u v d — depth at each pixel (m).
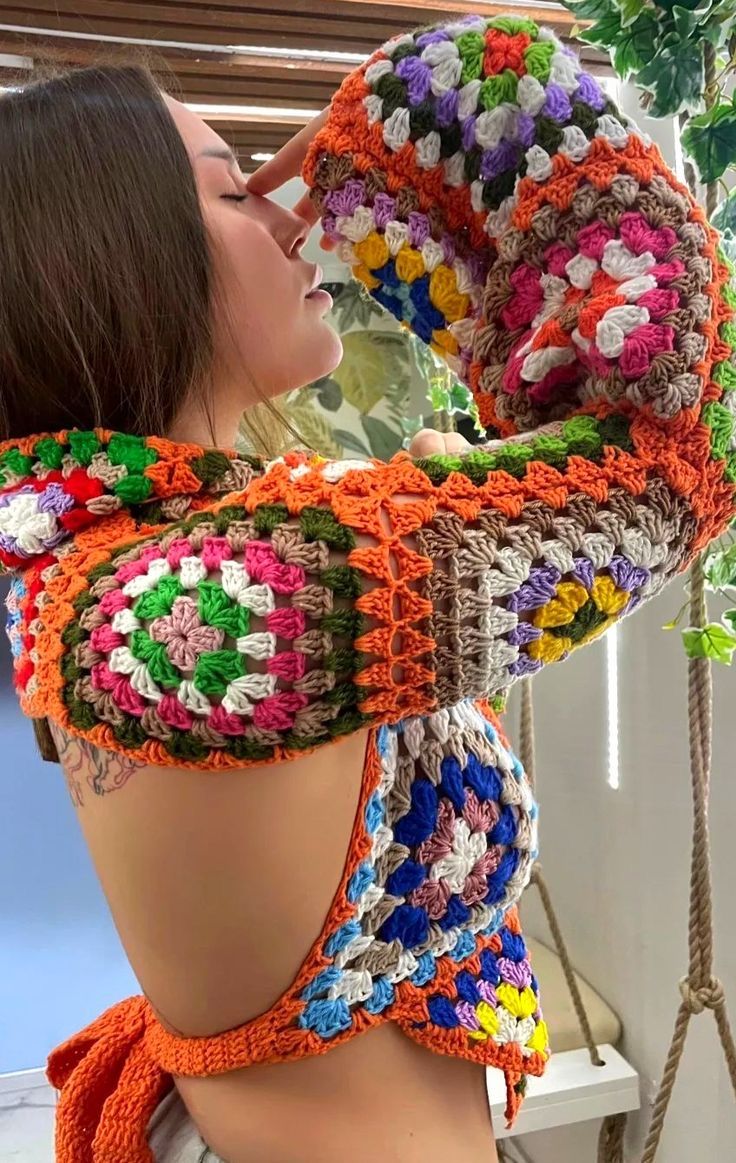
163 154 0.51
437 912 0.52
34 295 0.50
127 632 0.39
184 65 0.94
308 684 0.38
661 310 0.45
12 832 1.93
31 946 1.79
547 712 1.45
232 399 0.59
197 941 0.46
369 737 0.47
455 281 0.57
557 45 0.51
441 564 0.40
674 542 0.46
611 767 1.29
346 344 1.48
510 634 0.42
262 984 0.47
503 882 0.55
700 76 0.72
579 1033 1.24
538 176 0.50
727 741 1.00
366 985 0.49
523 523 0.42
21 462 0.50
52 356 0.50
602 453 0.45
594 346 0.46
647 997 1.21
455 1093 0.54
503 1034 0.55
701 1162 1.10
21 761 1.96
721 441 0.46
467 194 0.55
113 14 0.84
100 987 1.75
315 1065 0.49
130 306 0.50
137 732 0.39
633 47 0.74
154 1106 0.57
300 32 0.89
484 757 0.54
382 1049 0.51
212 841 0.43
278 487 0.41
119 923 0.50
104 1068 0.60
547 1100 1.15
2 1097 1.60
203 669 0.37
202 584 0.38
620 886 1.27
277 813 0.43
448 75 0.52
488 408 0.57
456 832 0.51
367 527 0.39
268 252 0.58
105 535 0.47
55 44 0.88
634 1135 1.23
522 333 0.54
